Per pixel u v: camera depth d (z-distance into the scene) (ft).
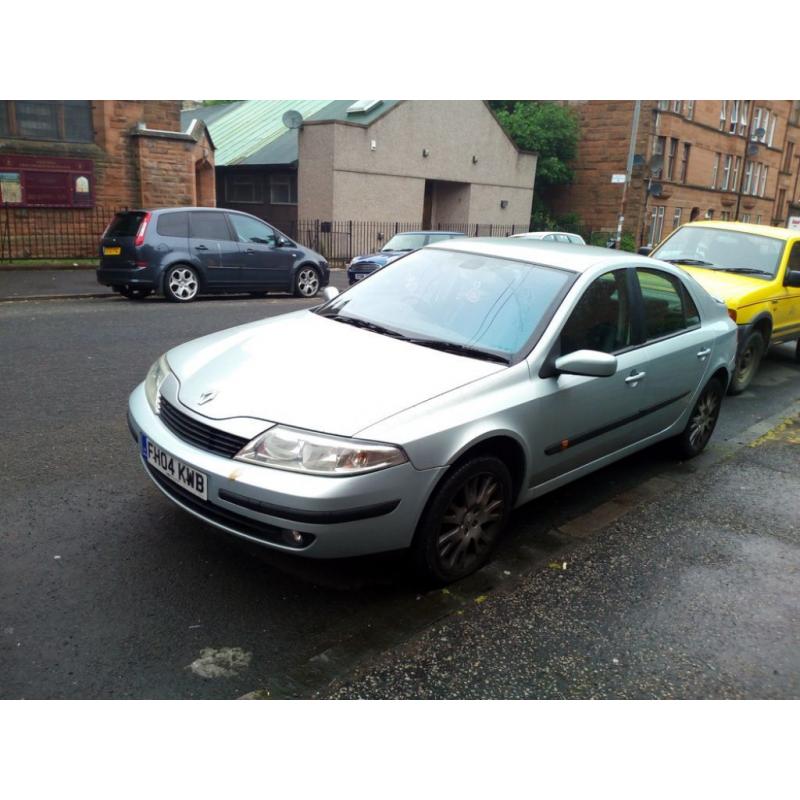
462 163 102.01
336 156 87.40
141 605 10.73
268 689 9.20
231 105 132.57
